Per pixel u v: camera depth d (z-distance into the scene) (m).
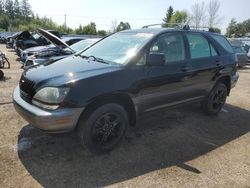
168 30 4.60
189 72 4.70
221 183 3.33
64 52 8.80
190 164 3.72
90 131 3.60
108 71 3.68
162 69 4.24
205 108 5.64
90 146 3.66
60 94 3.28
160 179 3.32
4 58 10.98
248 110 6.49
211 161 3.84
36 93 3.42
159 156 3.88
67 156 3.70
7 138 4.09
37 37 14.56
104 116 3.71
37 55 9.12
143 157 3.82
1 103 5.70
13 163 3.45
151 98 4.17
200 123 5.32
